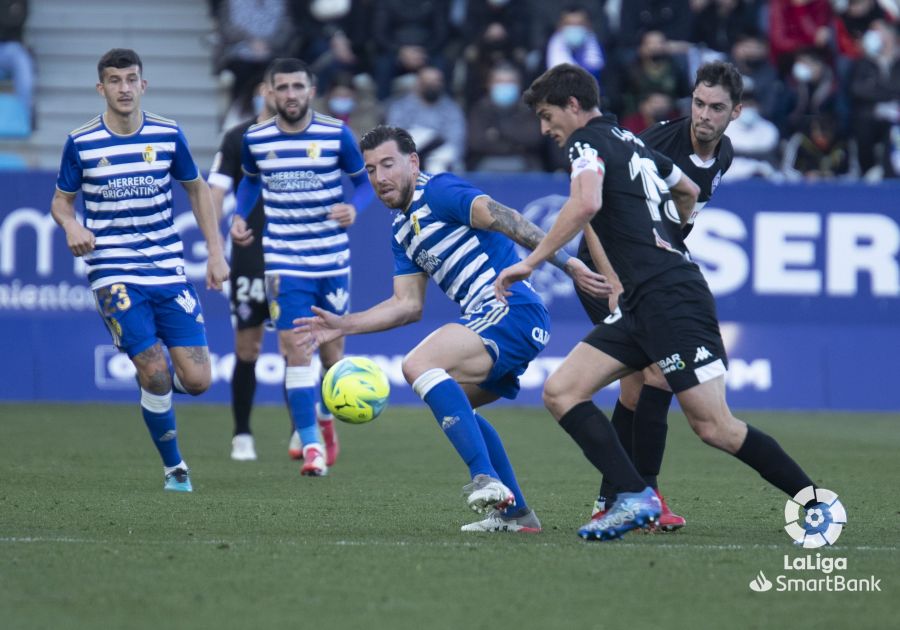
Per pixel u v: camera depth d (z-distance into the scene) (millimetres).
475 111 50531
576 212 18094
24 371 44125
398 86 53156
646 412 20859
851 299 45531
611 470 18859
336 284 29891
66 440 34188
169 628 13875
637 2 53156
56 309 44344
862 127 51594
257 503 23484
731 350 45219
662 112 50062
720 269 45281
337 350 30312
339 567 17031
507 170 50531
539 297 20781
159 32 58719
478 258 20266
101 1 58969
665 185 19062
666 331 18438
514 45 52625
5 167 54750
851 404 45312
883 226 45406
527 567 17109
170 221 25188
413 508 23094
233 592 15523
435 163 50375
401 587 15859
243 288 31594
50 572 16609
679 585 16156
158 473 28094
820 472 29734
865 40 52281
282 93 29047
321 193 29453
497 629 13914
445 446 34500
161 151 24750
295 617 14352
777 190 45281
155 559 17484
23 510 22266
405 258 21078
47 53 57875
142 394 25016
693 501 24641
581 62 50906
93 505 22953
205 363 25469
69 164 24562
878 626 14336
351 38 54094
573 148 18562
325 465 28531
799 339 45406
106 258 24703
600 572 16844
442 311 45219
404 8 52938
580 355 19156
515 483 20391
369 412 20953
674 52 52031
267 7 52812
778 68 53500
